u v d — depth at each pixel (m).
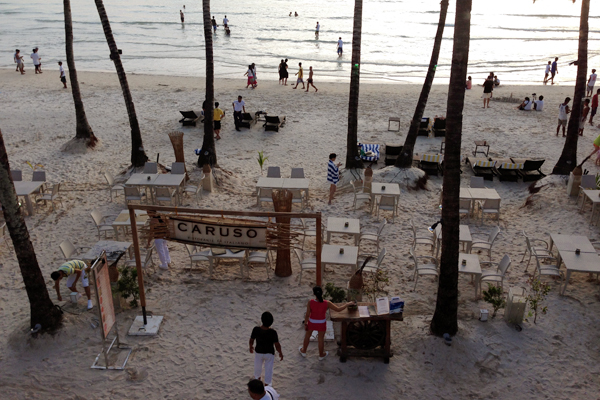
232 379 7.62
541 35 50.03
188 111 20.44
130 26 51.88
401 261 10.93
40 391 7.37
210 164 15.40
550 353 8.06
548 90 27.39
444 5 13.59
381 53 39.22
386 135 19.92
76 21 54.94
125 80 14.58
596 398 7.23
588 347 8.19
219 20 57.16
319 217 7.61
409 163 15.21
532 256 11.07
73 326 8.57
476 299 9.45
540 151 18.08
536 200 13.52
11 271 10.32
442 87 28.28
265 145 18.78
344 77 30.98
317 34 45.09
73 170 16.05
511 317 8.66
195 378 7.64
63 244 9.95
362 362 7.89
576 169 13.07
